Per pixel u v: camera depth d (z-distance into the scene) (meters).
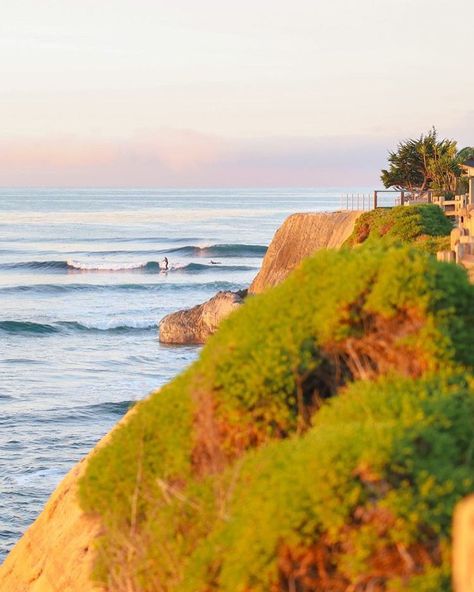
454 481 15.02
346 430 15.99
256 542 15.20
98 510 22.92
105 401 99.94
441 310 19.78
